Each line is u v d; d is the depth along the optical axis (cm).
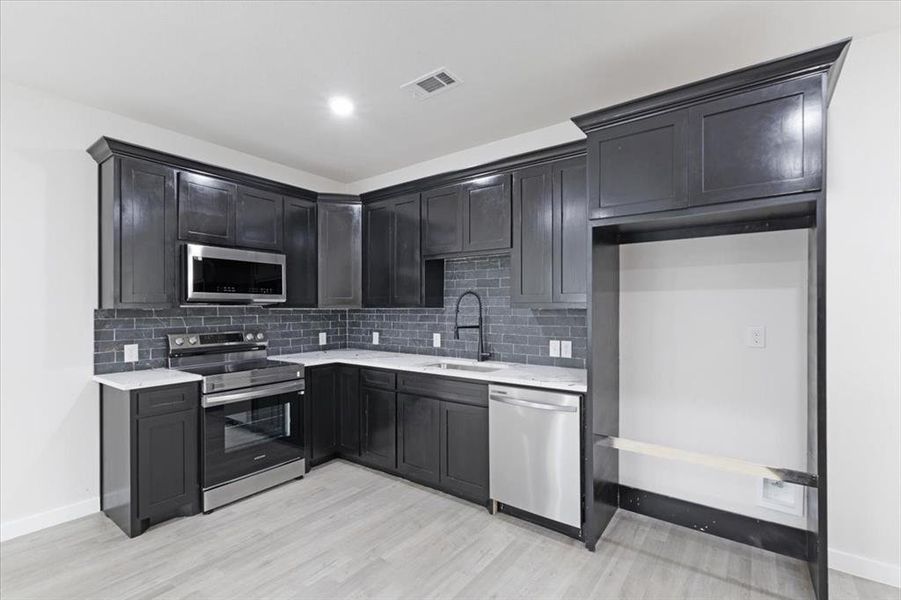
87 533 261
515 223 312
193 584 213
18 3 189
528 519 276
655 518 280
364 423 361
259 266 345
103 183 287
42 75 250
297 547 245
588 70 247
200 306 313
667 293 277
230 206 334
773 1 191
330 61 237
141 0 188
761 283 249
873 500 216
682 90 210
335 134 336
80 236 284
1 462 254
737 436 255
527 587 211
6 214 257
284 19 201
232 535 258
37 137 268
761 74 193
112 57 232
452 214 348
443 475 312
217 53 229
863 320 218
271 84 261
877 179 215
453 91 270
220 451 294
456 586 212
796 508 238
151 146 317
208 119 308
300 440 345
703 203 209
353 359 375
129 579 217
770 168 194
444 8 194
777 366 245
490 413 285
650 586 212
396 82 259
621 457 293
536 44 222
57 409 274
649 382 282
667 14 200
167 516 275
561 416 255
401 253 385
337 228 407
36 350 267
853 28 210
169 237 299
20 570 224
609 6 194
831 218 225
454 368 339
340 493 316
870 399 216
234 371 310
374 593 207
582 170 282
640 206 225
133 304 282
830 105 224
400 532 261
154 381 269
